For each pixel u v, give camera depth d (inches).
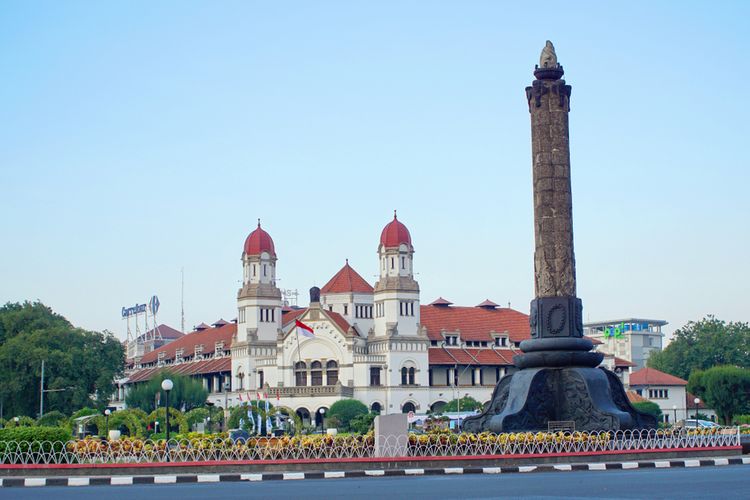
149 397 5551.2
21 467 1872.5
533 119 2559.1
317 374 6023.6
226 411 5054.1
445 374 6274.6
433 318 6525.6
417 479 1764.3
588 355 2471.7
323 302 6530.5
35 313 5940.0
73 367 5556.1
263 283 6382.9
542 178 2527.1
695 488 1488.7
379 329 6131.9
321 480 1787.6
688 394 6771.7
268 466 1926.7
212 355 7042.3
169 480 1787.6
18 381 5442.9
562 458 2050.9
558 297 2487.7
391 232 6161.4
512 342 6604.3
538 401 2427.4
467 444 2046.0
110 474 1873.8
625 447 2191.2
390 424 1994.3
